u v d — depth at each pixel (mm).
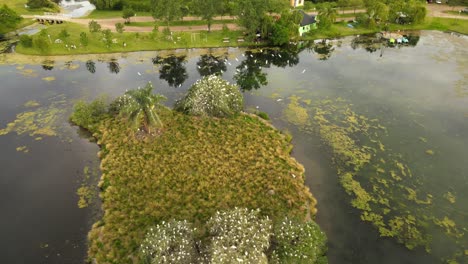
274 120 70750
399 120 70438
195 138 62594
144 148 60062
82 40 97375
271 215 48250
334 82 86250
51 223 48375
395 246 45594
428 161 59406
